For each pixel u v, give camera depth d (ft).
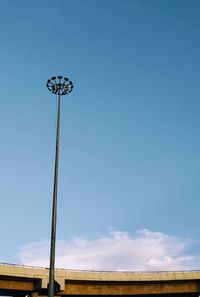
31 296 189.98
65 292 195.11
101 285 203.82
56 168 103.04
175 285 207.82
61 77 114.73
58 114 112.16
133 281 204.33
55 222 94.89
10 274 179.52
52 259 90.84
